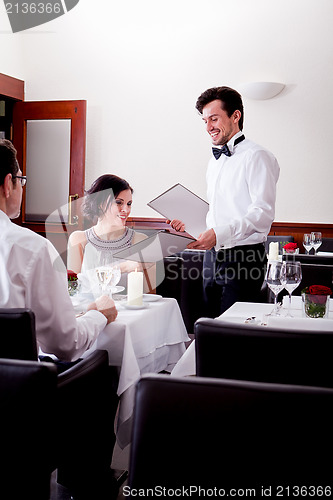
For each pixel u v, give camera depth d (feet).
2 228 6.20
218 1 21.33
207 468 2.83
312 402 2.79
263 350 4.71
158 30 22.03
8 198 6.39
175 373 6.64
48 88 23.31
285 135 20.98
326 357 4.60
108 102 22.74
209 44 21.54
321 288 7.14
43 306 6.16
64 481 6.81
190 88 21.88
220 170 10.34
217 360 4.83
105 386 6.41
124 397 7.04
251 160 9.89
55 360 6.88
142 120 22.44
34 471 3.38
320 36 20.47
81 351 6.55
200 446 2.85
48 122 22.91
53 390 3.40
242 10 21.11
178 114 22.07
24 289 6.09
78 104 22.02
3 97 22.66
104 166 22.93
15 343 5.43
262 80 21.09
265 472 2.78
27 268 6.06
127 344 7.07
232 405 2.85
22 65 23.44
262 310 7.99
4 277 6.02
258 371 4.75
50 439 3.45
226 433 2.83
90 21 22.66
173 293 12.12
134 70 22.38
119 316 7.54
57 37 23.04
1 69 22.34
